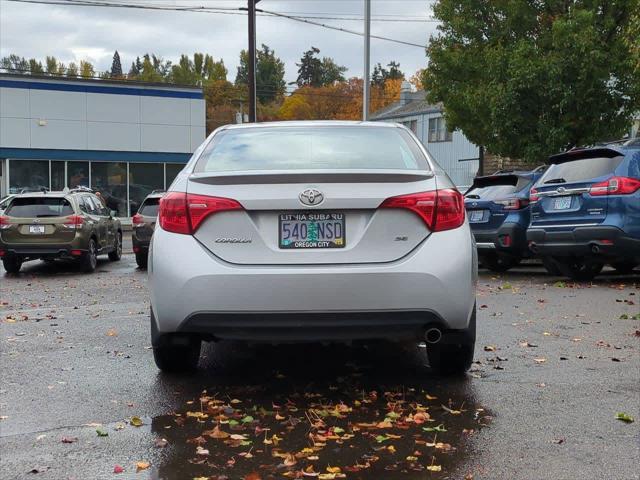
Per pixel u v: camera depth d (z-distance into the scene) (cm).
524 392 469
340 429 398
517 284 1047
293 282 412
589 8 1694
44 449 373
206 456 361
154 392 476
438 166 476
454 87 1980
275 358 570
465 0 1934
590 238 962
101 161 3191
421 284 417
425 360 559
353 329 418
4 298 1027
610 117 1667
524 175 1198
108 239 1642
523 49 1686
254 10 2625
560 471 343
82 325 738
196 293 417
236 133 513
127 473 341
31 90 3061
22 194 1438
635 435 390
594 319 724
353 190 423
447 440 383
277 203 421
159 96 3269
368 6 2370
